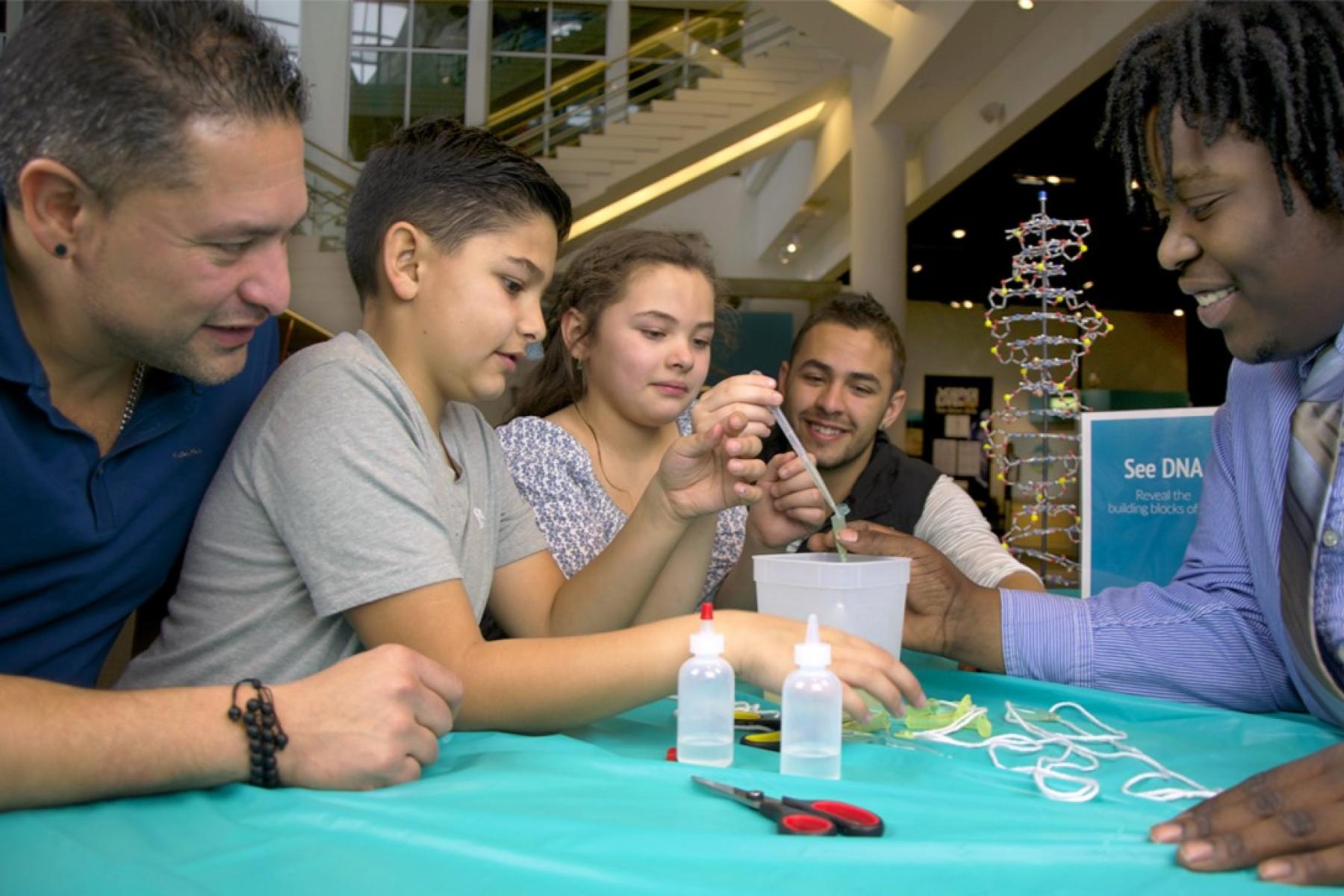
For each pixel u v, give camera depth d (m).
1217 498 1.27
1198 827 0.59
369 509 0.89
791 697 0.78
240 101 0.71
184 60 0.70
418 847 0.56
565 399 1.70
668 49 8.62
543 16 9.57
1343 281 0.96
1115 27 4.99
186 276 0.75
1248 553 1.20
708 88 8.38
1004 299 2.68
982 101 6.76
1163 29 1.02
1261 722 1.04
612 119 8.46
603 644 0.88
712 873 0.54
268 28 0.76
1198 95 0.93
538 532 1.26
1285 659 1.14
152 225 0.72
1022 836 0.61
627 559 1.15
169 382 0.95
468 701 0.88
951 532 1.93
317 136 8.88
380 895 0.51
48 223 0.73
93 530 0.91
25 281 0.83
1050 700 1.17
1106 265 9.32
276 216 0.75
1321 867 0.54
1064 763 0.85
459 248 1.00
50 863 0.56
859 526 1.32
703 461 1.14
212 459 1.02
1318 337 1.02
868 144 7.66
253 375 1.08
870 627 1.01
